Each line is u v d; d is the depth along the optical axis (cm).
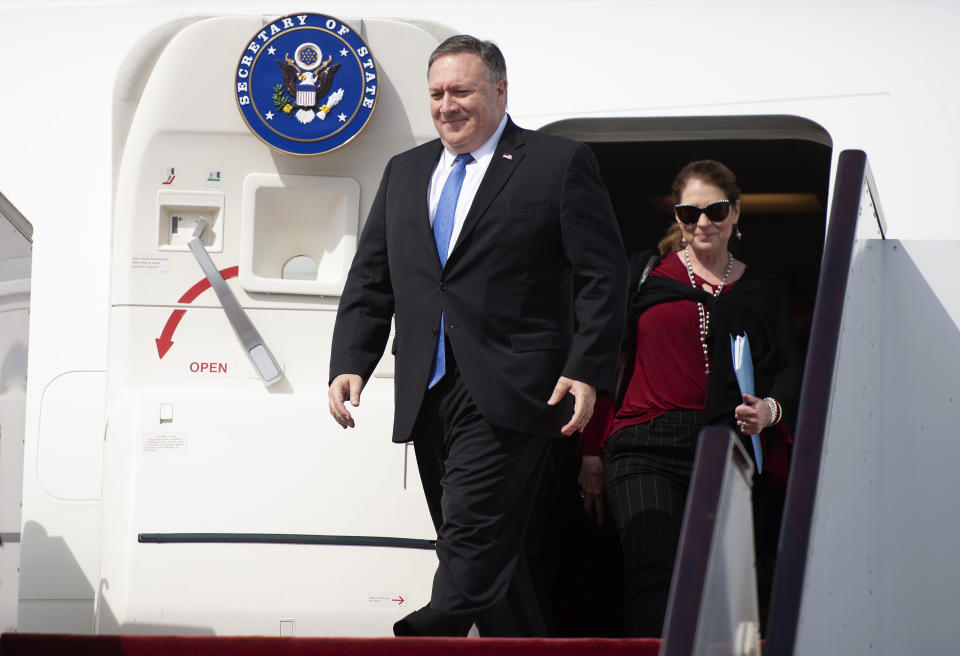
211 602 1150
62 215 1491
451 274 966
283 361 1229
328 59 1224
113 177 1253
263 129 1221
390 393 1228
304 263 1269
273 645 912
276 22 1230
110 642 923
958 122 1381
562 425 961
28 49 1530
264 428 1187
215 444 1183
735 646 689
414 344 977
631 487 1119
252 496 1171
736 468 680
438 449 991
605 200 983
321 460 1180
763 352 1149
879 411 1100
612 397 1196
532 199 968
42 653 927
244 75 1223
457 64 974
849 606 931
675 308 1148
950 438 1093
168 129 1241
